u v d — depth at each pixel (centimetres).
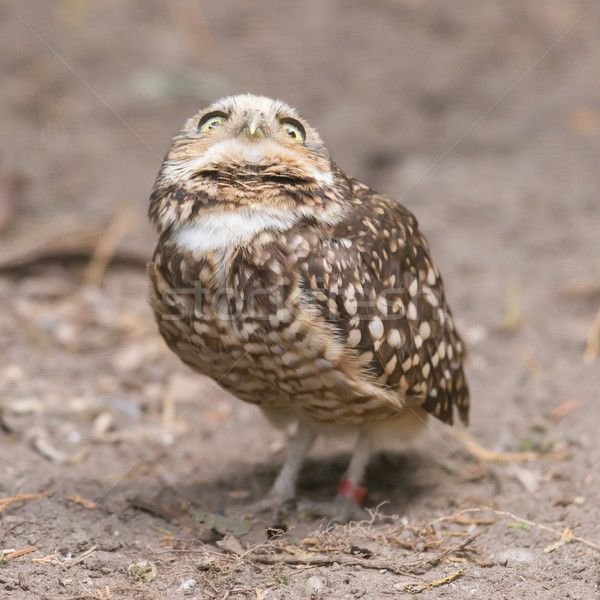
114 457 860
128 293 1170
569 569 643
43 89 1609
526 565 649
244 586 621
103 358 1041
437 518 727
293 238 655
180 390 991
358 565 644
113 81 1634
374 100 1606
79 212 1325
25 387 961
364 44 1759
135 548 671
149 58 1683
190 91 1598
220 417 955
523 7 1881
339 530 697
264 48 1730
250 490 796
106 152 1480
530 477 794
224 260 653
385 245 700
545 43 1758
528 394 958
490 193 1383
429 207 1364
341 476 830
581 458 820
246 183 662
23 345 1043
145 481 806
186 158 686
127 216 1320
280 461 859
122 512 730
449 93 1625
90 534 677
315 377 666
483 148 1498
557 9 1872
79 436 888
